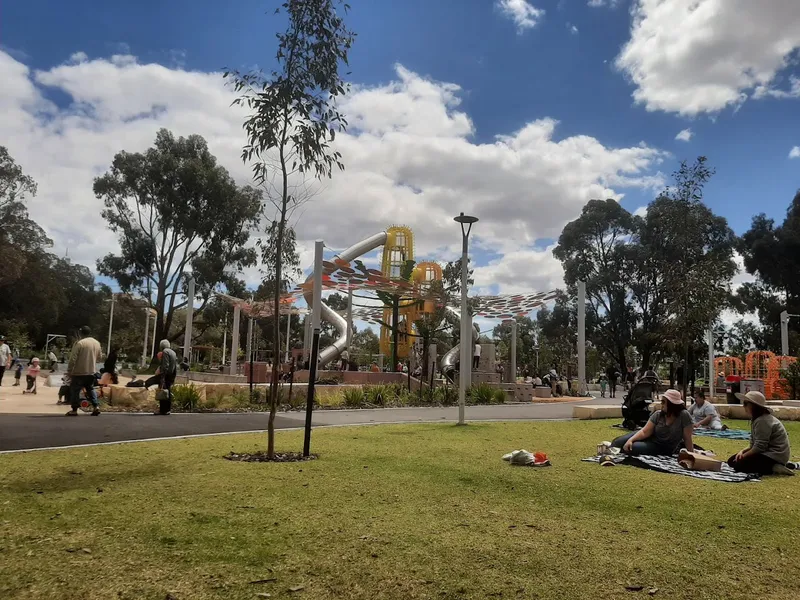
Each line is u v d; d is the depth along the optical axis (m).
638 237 46.03
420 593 3.01
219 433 9.68
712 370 27.81
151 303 46.44
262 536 3.82
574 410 14.61
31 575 3.08
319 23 6.76
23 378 26.92
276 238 8.09
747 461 6.74
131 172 41.91
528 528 4.18
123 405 13.57
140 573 3.15
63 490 5.06
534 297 25.66
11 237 47.44
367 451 7.73
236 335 34.38
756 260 49.53
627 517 4.55
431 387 19.64
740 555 3.70
